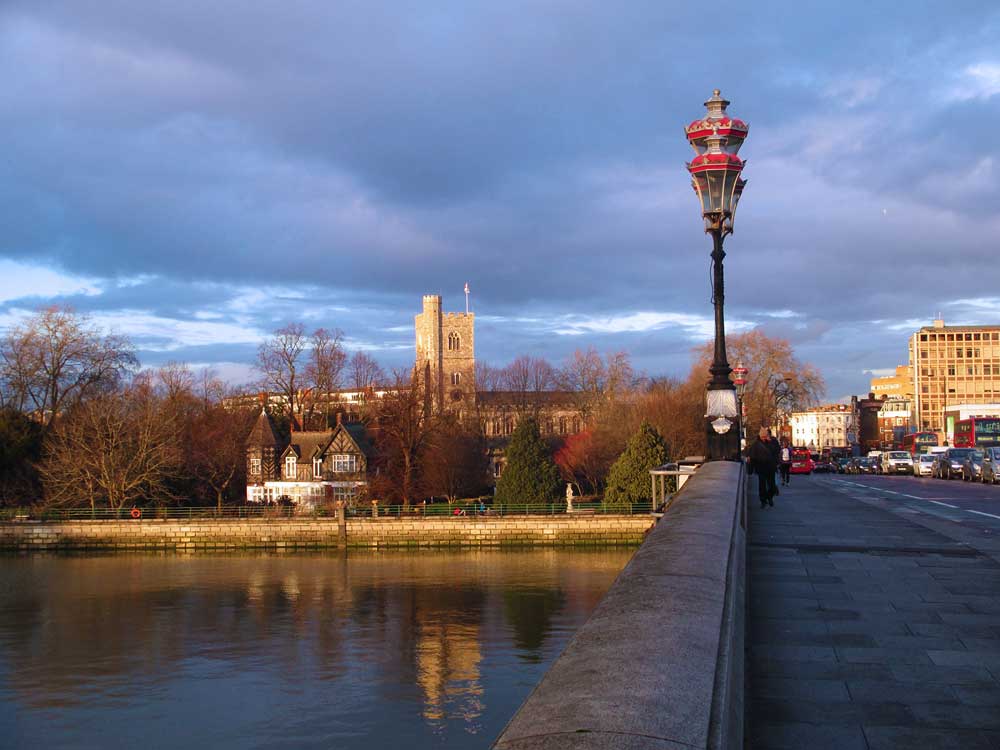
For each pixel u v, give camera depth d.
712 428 23.08
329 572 81.75
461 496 111.56
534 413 139.00
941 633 10.44
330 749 40.56
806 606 11.95
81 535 95.69
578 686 3.69
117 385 106.50
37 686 49.88
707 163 22.95
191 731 42.84
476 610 65.75
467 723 43.75
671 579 5.75
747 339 119.69
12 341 102.75
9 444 100.06
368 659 54.50
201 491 112.75
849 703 7.87
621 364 129.00
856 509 27.52
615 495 96.69
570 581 75.12
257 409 140.12
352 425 128.75
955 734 7.09
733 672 4.99
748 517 24.00
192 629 62.16
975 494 38.03
